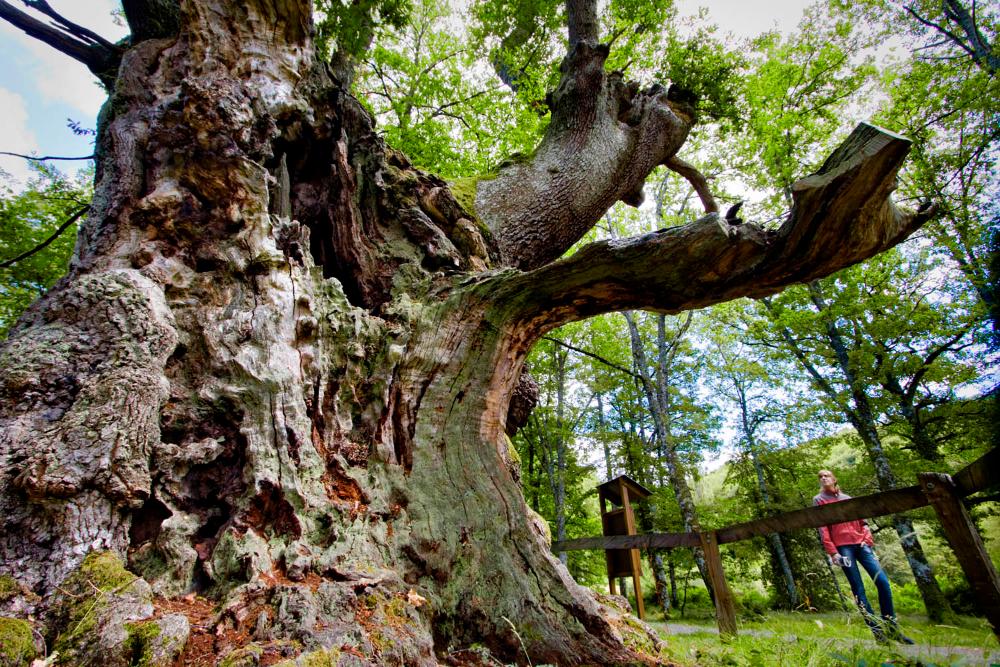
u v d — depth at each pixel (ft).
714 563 12.51
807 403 47.83
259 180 10.16
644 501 60.44
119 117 11.66
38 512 6.06
